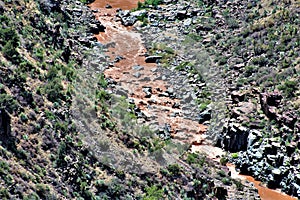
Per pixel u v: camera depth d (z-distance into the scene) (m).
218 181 64.50
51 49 65.44
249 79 82.00
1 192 42.91
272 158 71.25
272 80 80.75
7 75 54.47
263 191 69.12
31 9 68.69
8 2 66.00
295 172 69.44
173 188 57.62
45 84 57.88
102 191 52.69
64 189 49.12
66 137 54.00
